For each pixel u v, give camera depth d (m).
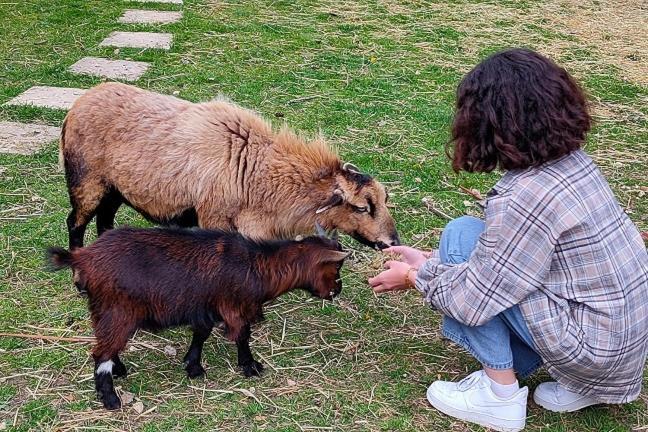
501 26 10.42
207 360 4.01
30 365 3.87
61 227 5.20
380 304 4.61
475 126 3.18
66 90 7.34
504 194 3.16
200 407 3.64
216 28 9.41
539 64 3.10
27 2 9.97
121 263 3.47
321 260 3.77
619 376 3.34
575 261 3.17
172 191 4.46
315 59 8.67
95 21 9.41
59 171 5.95
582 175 3.17
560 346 3.21
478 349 3.45
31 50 8.33
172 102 4.62
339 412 3.65
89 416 3.53
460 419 3.61
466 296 3.25
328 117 7.17
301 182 4.43
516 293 3.18
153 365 3.93
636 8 11.69
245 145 4.45
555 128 3.05
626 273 3.19
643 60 9.44
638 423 3.63
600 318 3.19
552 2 11.77
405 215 5.63
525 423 3.57
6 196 5.54
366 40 9.47
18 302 4.40
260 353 4.09
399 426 3.56
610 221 3.18
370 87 8.00
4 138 6.38
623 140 7.12
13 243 4.99
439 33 9.94
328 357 4.08
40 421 3.49
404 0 11.29
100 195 4.70
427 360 4.08
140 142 4.46
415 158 6.52
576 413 3.66
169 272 3.53
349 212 4.47
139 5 10.20
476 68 3.19
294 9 10.52
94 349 3.55
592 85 8.49
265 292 3.69
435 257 3.70
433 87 8.13
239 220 4.49
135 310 3.50
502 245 3.15
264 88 7.74
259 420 3.57
